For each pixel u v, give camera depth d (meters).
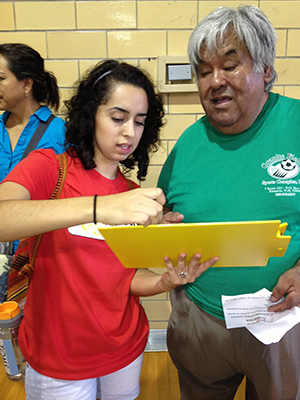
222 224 0.77
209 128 1.20
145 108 1.03
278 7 1.87
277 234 0.82
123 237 0.82
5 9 1.90
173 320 1.36
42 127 1.64
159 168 2.12
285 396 1.19
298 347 1.15
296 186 1.05
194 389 1.42
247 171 1.09
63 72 1.98
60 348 1.03
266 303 1.10
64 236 1.00
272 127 1.08
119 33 1.92
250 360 1.19
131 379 1.15
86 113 1.02
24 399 1.81
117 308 1.08
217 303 1.18
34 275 1.04
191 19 1.90
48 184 0.98
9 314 1.57
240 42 0.96
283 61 1.95
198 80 1.10
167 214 1.17
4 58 1.56
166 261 0.94
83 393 1.07
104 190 1.07
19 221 0.79
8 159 1.67
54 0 1.88
